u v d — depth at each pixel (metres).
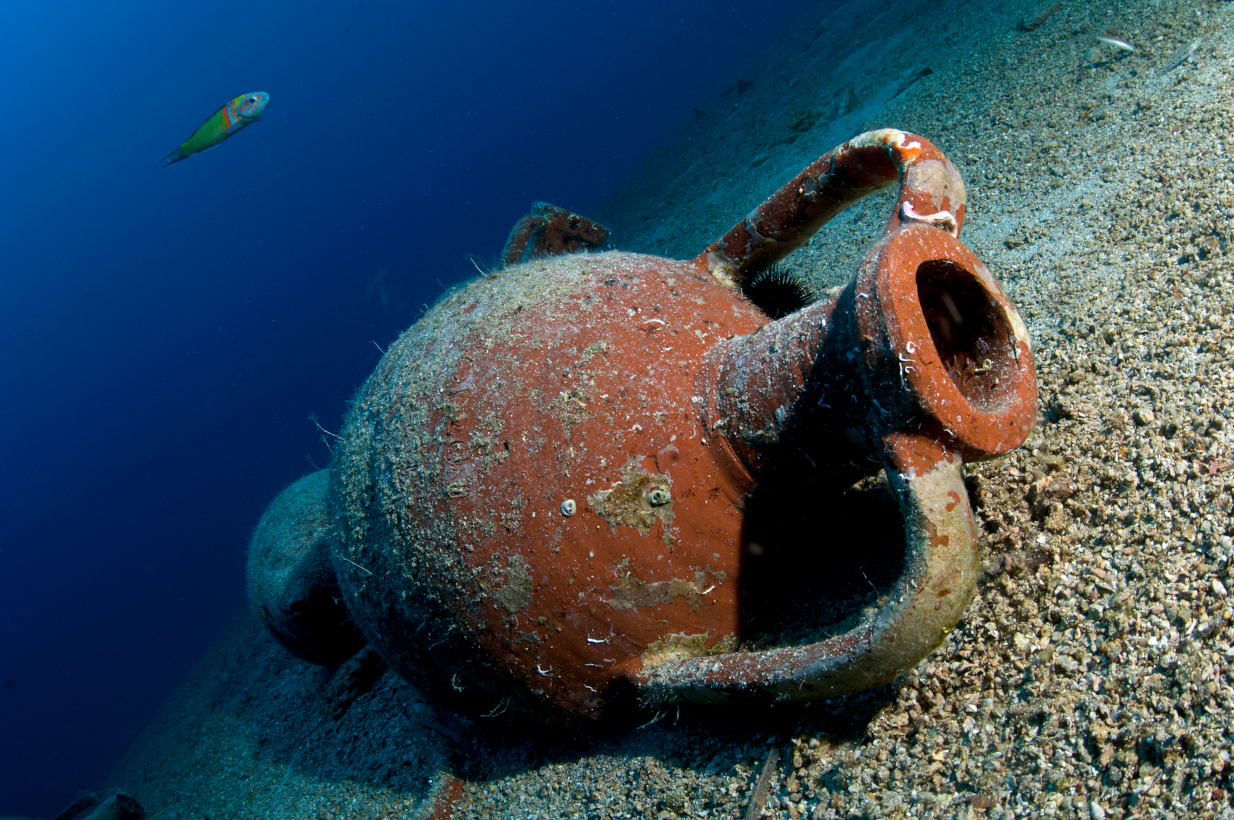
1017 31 7.13
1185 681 1.69
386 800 3.96
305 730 5.49
